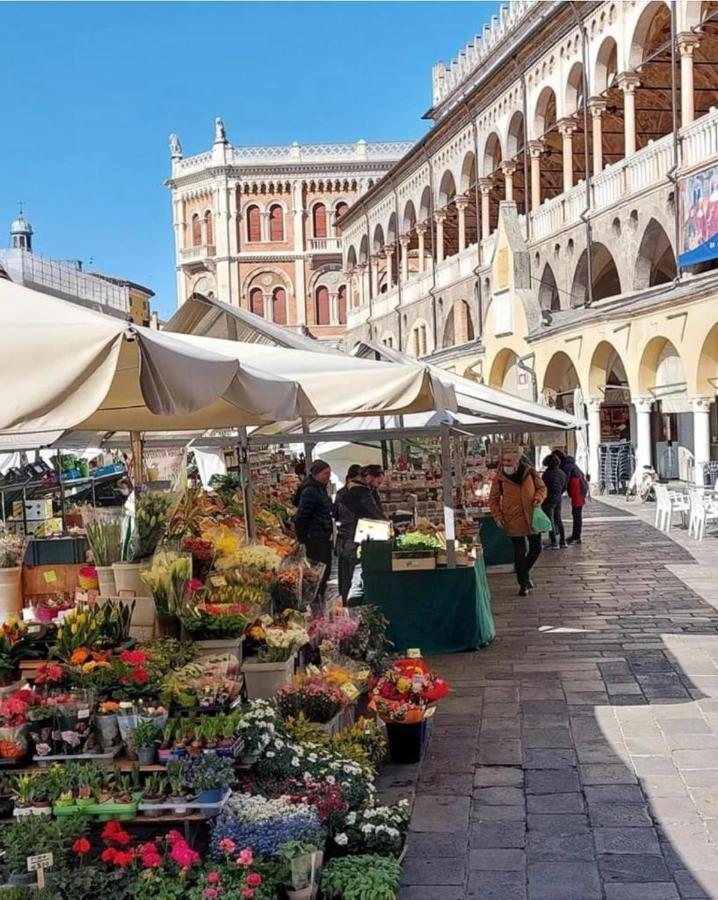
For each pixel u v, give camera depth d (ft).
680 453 91.56
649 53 93.97
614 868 17.83
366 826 17.71
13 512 49.98
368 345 47.03
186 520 24.94
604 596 45.01
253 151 246.68
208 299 42.45
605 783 21.86
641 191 88.12
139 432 35.50
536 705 28.04
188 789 16.84
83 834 16.26
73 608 20.76
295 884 15.80
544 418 44.16
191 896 14.97
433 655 34.58
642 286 90.84
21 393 12.64
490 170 129.59
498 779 22.39
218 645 21.07
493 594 46.93
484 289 127.95
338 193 247.29
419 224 157.58
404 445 77.61
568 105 105.50
